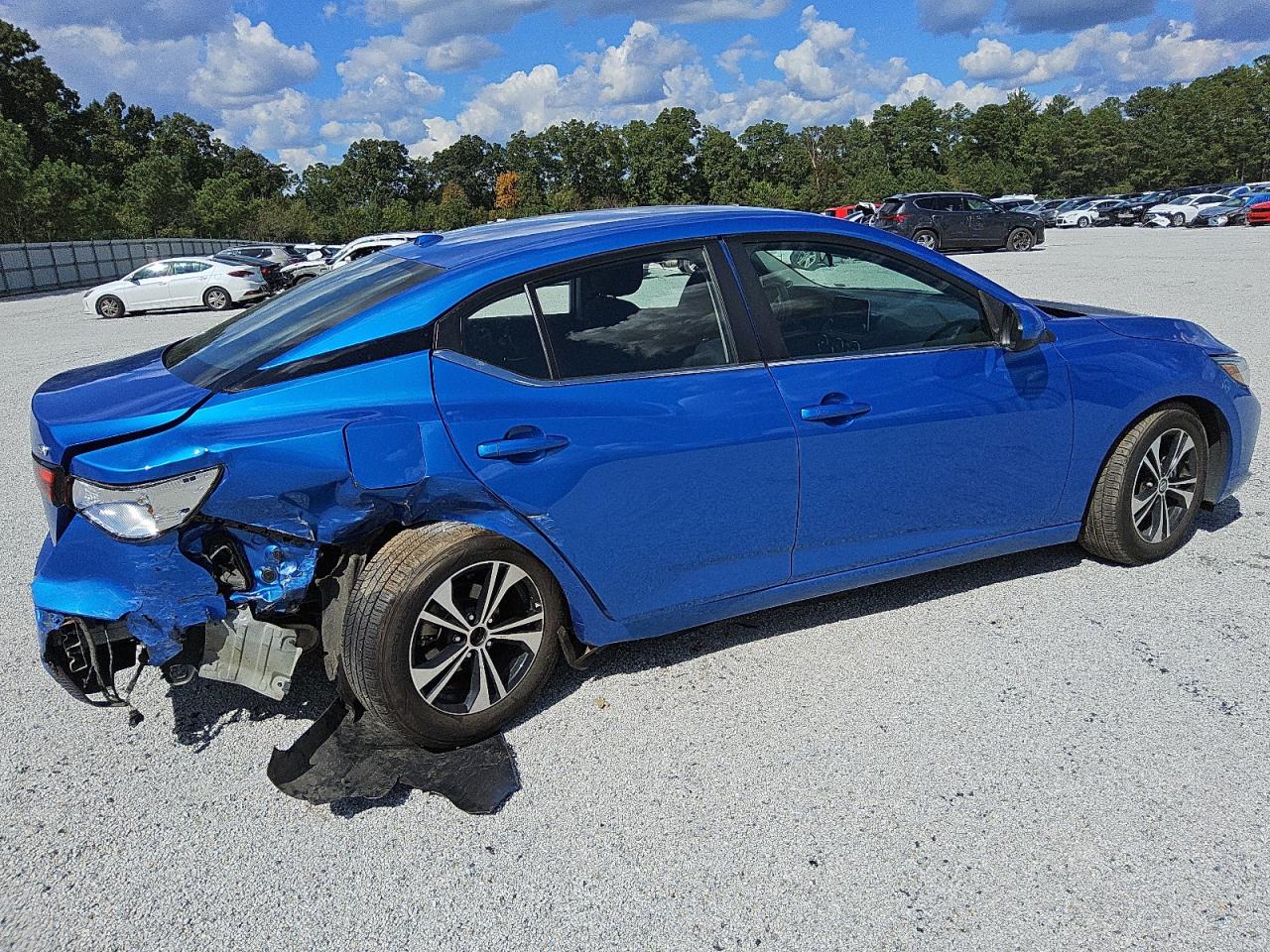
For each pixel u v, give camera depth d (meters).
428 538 2.72
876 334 3.37
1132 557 3.98
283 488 2.54
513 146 133.25
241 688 3.37
